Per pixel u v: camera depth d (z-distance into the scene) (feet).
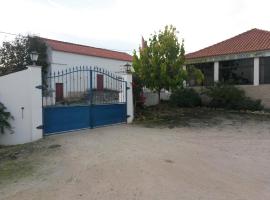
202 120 43.62
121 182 17.26
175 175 18.60
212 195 15.52
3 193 16.11
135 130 34.68
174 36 52.49
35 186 17.01
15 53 82.99
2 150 26.48
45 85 37.55
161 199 14.88
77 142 27.45
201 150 25.43
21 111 30.35
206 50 67.82
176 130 35.32
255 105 53.78
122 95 40.34
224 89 56.75
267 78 54.49
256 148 26.66
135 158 22.03
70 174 18.85
